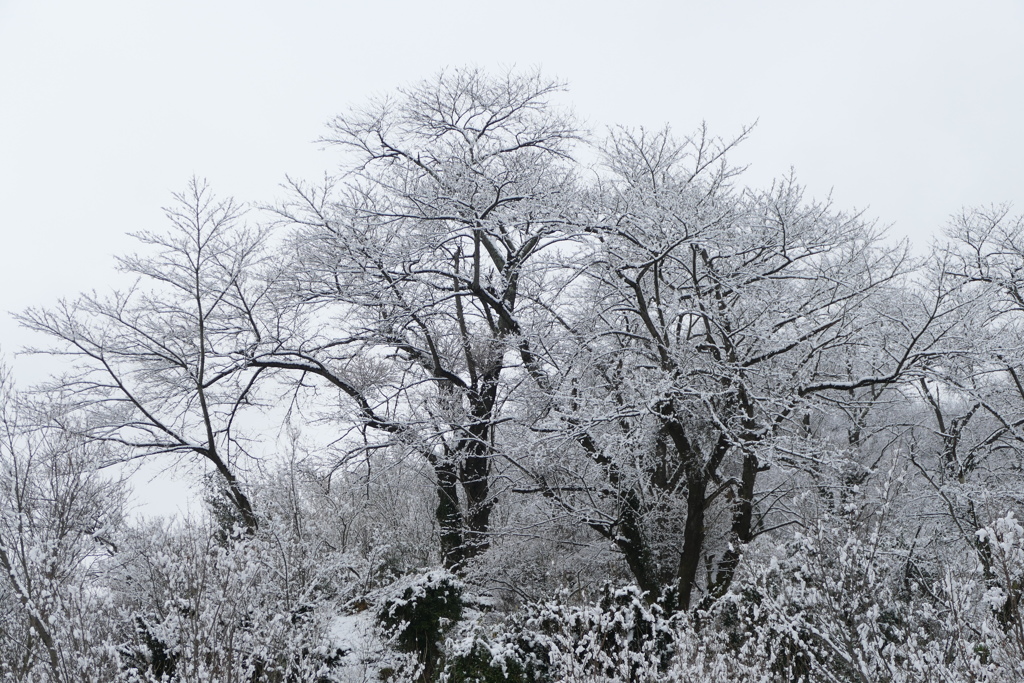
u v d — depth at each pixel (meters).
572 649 8.55
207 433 14.90
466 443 15.48
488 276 16.80
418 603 10.12
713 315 12.92
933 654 6.96
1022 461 14.19
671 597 11.38
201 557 8.46
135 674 8.26
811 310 13.18
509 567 13.82
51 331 15.75
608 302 15.09
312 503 13.70
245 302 16.59
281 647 8.85
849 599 7.12
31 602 8.41
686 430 13.08
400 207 16.39
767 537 13.16
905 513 13.20
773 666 8.54
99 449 14.60
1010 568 6.41
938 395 14.59
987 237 14.63
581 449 13.83
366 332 17.03
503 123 17.89
